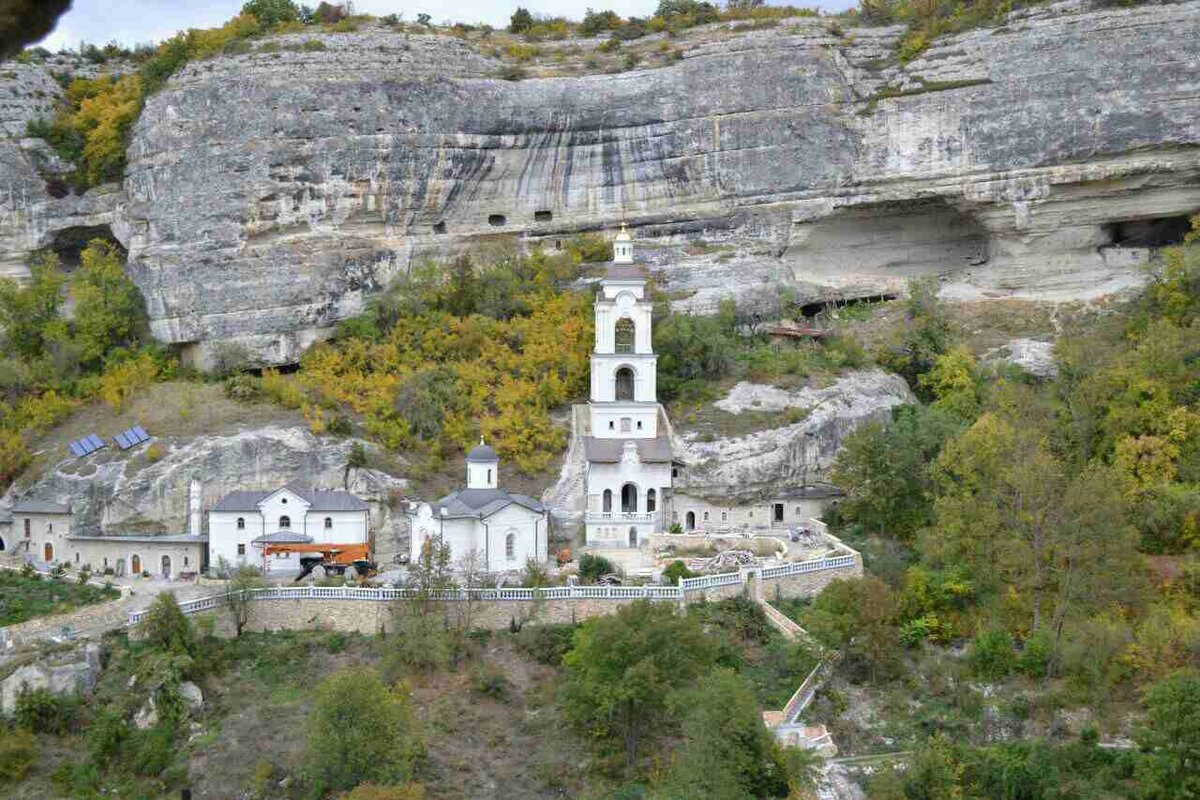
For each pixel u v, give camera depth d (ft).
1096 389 355.15
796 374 383.04
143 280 433.07
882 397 379.35
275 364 422.00
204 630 281.95
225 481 346.33
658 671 252.83
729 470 350.23
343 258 427.33
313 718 248.93
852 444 343.67
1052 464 308.19
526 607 287.48
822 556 313.53
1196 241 421.59
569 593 287.69
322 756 242.17
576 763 250.16
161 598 279.28
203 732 262.47
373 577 308.60
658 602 276.00
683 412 371.15
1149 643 268.21
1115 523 290.15
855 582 287.28
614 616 265.54
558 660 275.18
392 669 271.49
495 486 335.06
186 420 367.04
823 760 243.40
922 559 314.76
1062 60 426.10
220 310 420.77
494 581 293.64
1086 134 422.82
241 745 255.91
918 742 256.11
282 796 243.60
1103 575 284.61
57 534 339.36
